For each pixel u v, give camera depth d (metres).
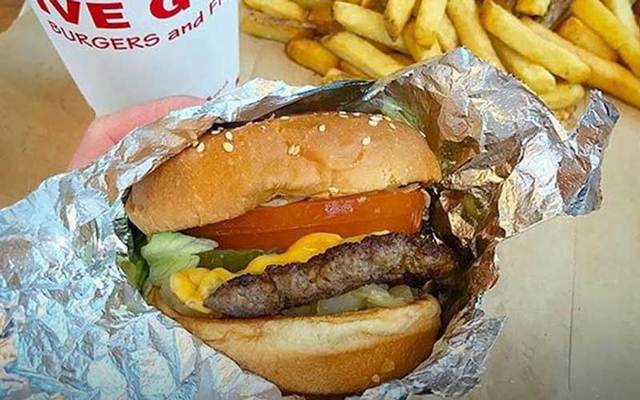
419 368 0.24
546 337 0.32
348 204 0.25
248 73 0.39
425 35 0.34
